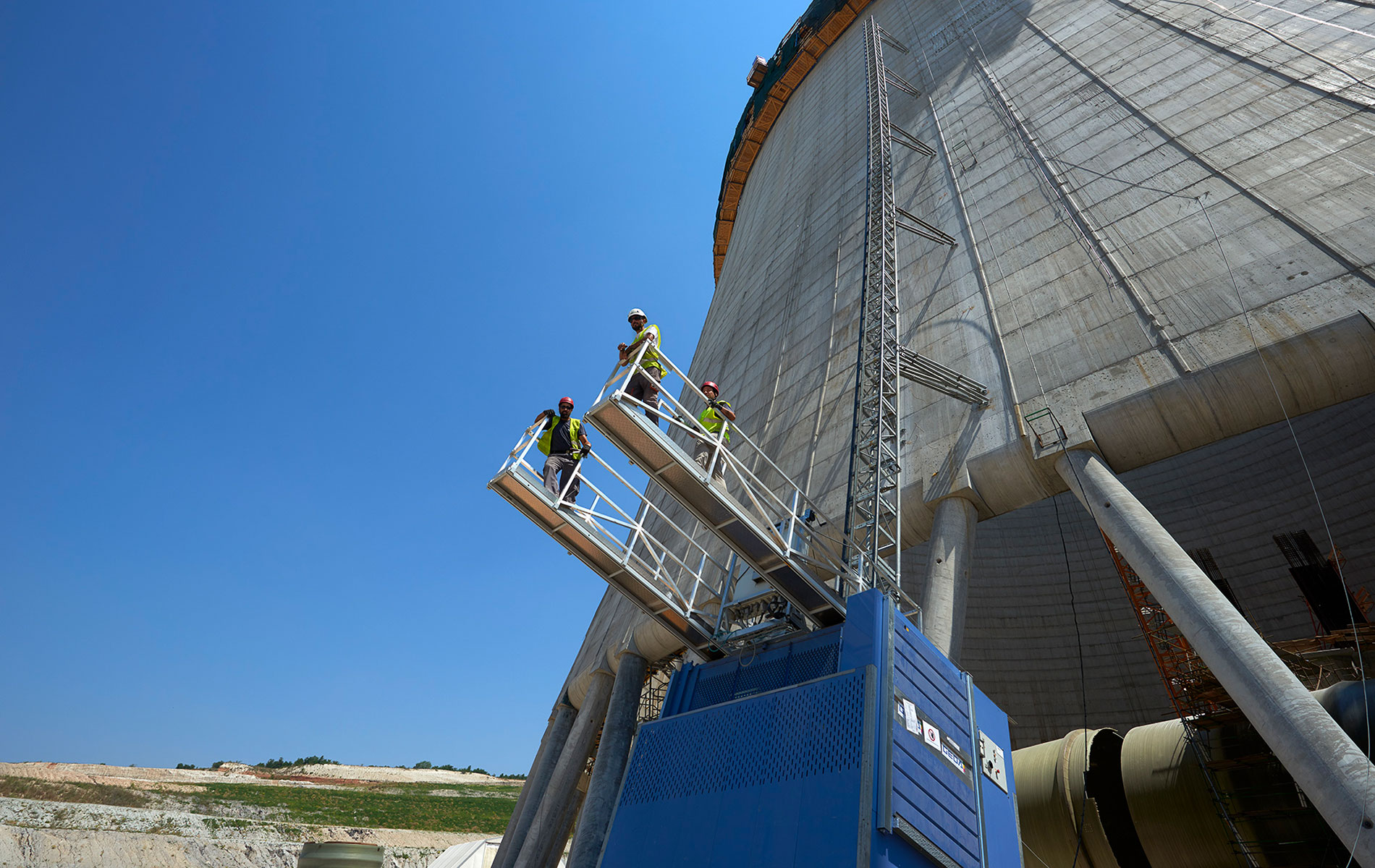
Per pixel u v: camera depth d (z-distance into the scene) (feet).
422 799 238.48
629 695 81.15
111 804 176.76
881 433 52.49
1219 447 111.34
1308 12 70.64
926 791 25.32
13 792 172.86
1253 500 104.83
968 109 104.94
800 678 30.12
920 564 110.42
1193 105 70.69
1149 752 52.44
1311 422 102.83
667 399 36.42
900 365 60.54
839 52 191.11
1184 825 48.73
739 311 132.77
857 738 24.73
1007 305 67.82
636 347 36.99
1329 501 97.71
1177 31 82.84
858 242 101.35
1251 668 33.86
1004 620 115.34
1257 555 101.14
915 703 27.35
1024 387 58.95
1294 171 56.34
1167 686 56.44
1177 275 56.29
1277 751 31.45
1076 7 104.68
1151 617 59.88
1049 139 83.76
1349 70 60.95
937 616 49.85
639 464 36.14
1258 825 45.75
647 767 32.01
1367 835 27.25
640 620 85.05
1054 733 105.60
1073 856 53.11
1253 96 66.08
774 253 133.90
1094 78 86.79
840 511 64.34
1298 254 50.60
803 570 34.04
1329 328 45.32
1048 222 72.74
